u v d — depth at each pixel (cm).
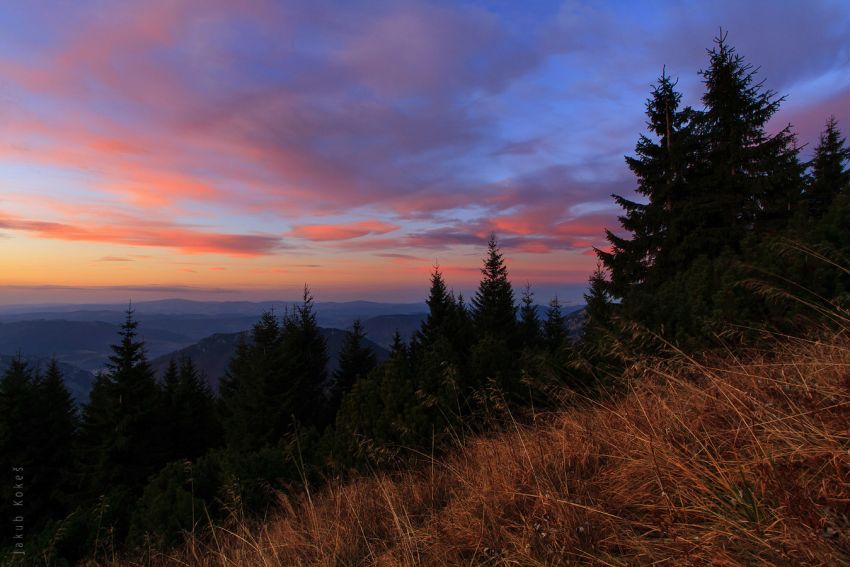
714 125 1630
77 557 650
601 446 331
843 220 543
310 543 333
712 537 182
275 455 743
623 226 1703
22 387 2777
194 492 694
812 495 186
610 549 214
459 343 1324
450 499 356
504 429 521
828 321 401
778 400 262
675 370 391
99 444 2706
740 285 523
